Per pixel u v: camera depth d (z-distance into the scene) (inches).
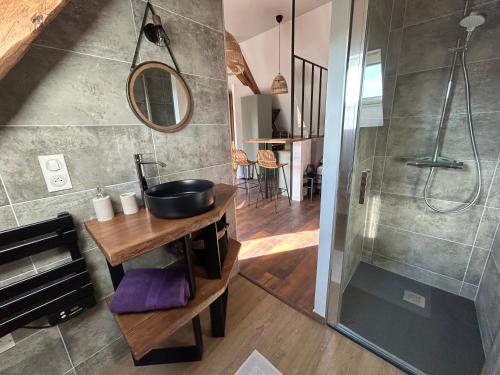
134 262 50.8
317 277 56.3
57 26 34.1
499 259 50.8
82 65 37.3
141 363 47.6
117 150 43.4
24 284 34.4
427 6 56.8
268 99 197.0
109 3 38.9
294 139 144.8
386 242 75.4
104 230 34.8
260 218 127.3
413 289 68.0
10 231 32.2
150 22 44.5
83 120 38.6
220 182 65.3
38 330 38.6
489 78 51.8
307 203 150.3
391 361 47.6
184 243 38.1
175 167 53.8
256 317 60.1
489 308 51.5
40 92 33.9
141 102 45.5
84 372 45.1
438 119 59.9
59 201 37.8
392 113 66.3
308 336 54.4
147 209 43.2
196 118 56.2
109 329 47.1
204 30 54.6
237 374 46.3
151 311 38.1
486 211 56.4
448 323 56.4
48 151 35.8
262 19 163.8
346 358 48.9
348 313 60.1
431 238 66.4
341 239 50.6
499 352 33.6
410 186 67.2
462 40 53.0
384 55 54.4
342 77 42.0
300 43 169.8
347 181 47.0
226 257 54.4
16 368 37.3
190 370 47.3
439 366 46.4
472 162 56.6
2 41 23.8
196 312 39.6
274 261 85.8
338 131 44.9
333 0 39.8
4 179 32.6
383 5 48.8
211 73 57.9
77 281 39.5
